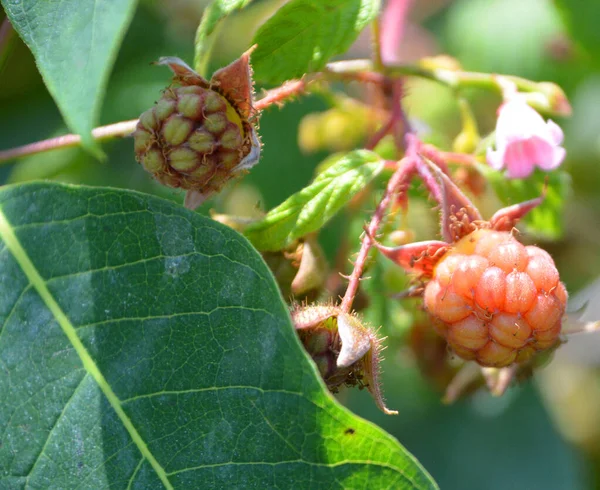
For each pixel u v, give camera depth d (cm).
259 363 17
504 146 19
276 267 19
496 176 20
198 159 18
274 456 17
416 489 17
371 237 18
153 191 23
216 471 17
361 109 22
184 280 17
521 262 18
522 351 18
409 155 19
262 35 18
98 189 17
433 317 18
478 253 18
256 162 18
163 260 17
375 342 18
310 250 19
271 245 18
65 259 17
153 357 17
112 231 17
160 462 17
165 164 18
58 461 17
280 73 19
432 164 19
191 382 17
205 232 17
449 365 21
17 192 17
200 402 17
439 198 19
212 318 17
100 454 17
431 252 18
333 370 18
